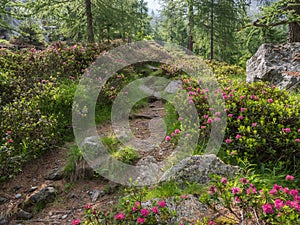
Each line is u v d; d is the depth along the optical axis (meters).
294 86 6.75
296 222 2.32
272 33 13.00
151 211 2.73
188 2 15.27
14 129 4.60
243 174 3.57
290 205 2.35
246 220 2.72
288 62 7.60
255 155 4.05
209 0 15.49
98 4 11.59
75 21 11.84
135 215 2.68
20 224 3.34
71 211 3.53
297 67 7.27
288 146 3.89
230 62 17.80
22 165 4.44
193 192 3.36
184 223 2.73
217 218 2.85
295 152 3.88
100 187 3.93
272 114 4.34
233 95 5.08
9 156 4.15
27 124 4.62
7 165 4.09
